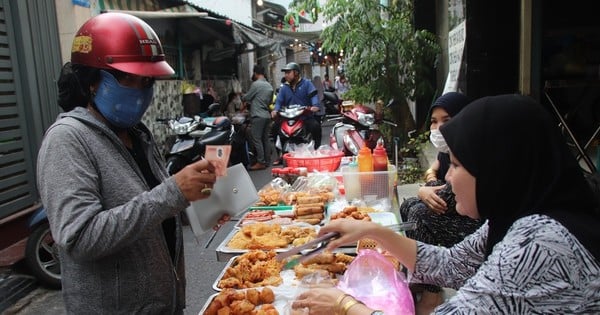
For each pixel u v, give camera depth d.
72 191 1.48
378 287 1.92
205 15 7.96
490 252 1.45
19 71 4.92
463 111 1.41
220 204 1.89
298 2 8.06
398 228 2.11
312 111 8.62
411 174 6.55
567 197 1.27
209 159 1.53
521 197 1.31
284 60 21.78
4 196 4.63
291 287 2.08
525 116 1.30
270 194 3.33
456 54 5.36
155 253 1.70
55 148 1.53
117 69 1.62
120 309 1.64
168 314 1.74
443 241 2.92
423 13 7.92
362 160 3.35
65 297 1.67
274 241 2.51
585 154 3.98
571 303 1.18
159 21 8.84
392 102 7.64
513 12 4.77
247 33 10.57
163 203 1.49
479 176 1.33
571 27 5.57
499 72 4.88
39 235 4.07
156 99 8.63
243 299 1.96
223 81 13.11
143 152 1.91
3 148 4.66
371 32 7.51
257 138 9.22
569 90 5.28
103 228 1.44
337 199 3.29
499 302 1.22
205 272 4.32
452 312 1.27
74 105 1.72
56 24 5.47
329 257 2.26
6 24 4.74
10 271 4.33
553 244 1.19
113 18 1.69
